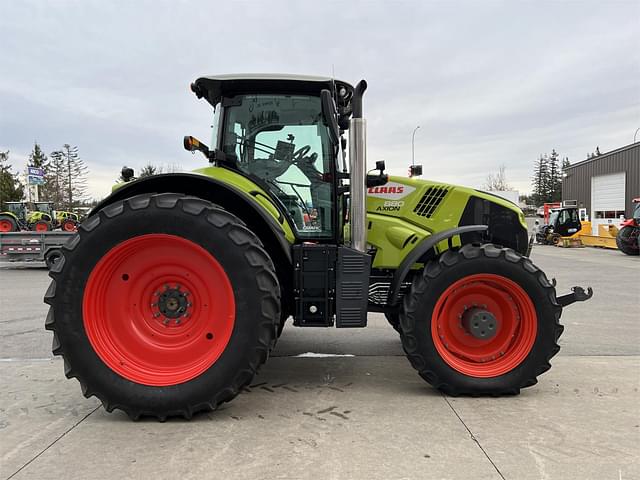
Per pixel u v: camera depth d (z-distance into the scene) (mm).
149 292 2818
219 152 3346
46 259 12008
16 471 2148
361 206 3133
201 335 2783
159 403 2652
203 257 2746
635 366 3785
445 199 3625
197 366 2729
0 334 5102
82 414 2811
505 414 2785
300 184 3424
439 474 2107
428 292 3049
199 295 2799
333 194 3387
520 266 3057
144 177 2871
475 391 3043
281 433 2529
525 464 2199
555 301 3074
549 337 3049
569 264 12781
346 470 2143
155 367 2781
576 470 2148
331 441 2432
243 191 3031
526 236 3652
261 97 3400
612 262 13398
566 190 32625
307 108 3414
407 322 3062
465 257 3061
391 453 2303
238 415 2781
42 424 2668
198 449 2352
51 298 2682
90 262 2699
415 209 3625
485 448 2354
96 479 2078
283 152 3420
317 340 4844
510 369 3066
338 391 3209
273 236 3180
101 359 2689
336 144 3262
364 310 3084
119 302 2807
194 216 2695
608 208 27500
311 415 2777
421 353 3051
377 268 3537
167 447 2375
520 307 3139
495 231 3613
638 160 24703
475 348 3184
